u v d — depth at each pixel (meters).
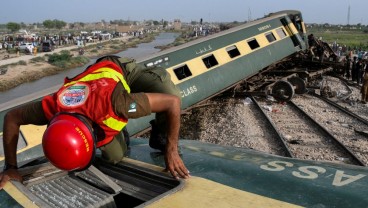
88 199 2.34
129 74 2.85
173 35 159.38
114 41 104.06
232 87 16.97
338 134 11.05
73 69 49.28
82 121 2.04
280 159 2.75
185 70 13.24
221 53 14.73
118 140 2.75
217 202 2.04
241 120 13.13
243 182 2.28
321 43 23.80
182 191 2.20
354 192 2.04
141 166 2.64
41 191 2.44
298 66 22.59
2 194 2.26
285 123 12.57
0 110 7.68
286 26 19.39
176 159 2.39
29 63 48.19
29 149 7.21
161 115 2.82
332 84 20.95
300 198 2.02
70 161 1.96
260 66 16.59
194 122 14.03
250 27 17.00
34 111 2.29
